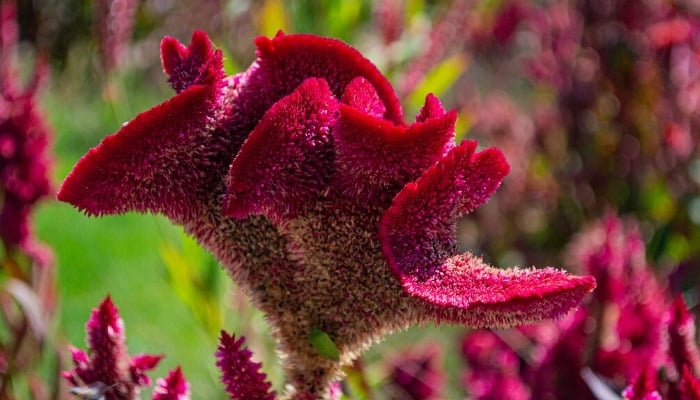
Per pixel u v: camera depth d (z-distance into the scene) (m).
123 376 0.44
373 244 0.39
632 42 1.13
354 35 0.88
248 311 0.69
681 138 1.08
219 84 0.39
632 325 0.62
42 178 0.70
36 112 0.70
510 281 0.38
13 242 0.69
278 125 0.38
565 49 1.18
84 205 0.38
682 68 1.09
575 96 1.17
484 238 1.22
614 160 1.15
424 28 0.89
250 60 0.89
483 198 0.39
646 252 0.99
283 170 0.39
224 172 0.40
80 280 1.41
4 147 0.69
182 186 0.39
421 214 0.38
